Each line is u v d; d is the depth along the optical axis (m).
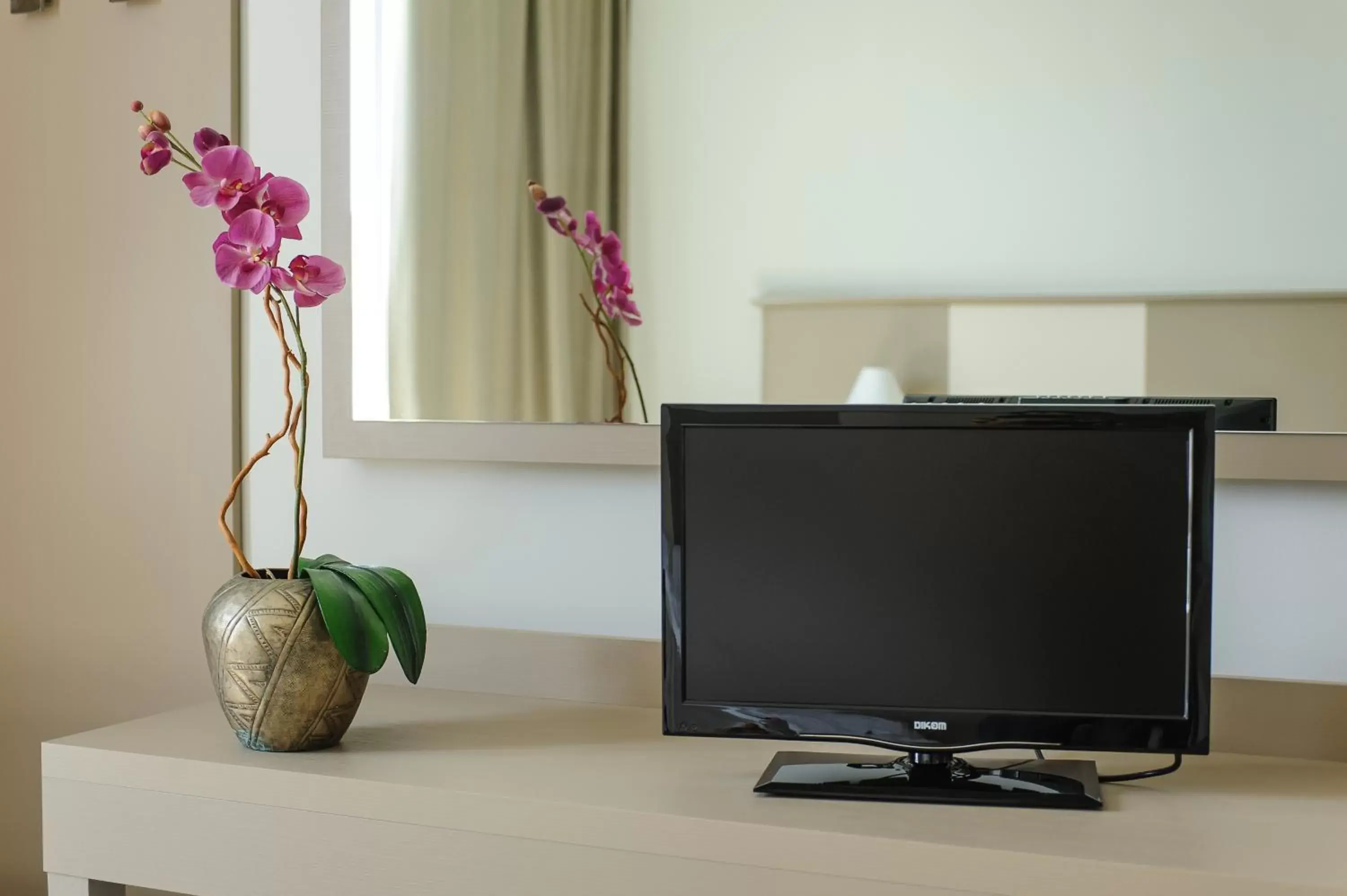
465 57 1.63
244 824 1.28
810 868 1.07
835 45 1.50
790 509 1.24
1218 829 1.08
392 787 1.21
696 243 1.55
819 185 1.50
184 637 1.80
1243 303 1.37
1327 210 1.34
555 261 1.60
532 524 1.64
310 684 1.31
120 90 1.82
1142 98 1.39
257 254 1.33
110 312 1.83
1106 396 1.41
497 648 1.61
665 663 1.26
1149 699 1.17
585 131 1.59
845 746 1.37
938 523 1.21
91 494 1.85
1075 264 1.42
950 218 1.46
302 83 1.74
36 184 1.87
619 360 1.58
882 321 1.48
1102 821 1.10
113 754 1.33
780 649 1.24
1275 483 1.37
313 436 1.74
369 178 1.67
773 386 1.52
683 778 1.24
